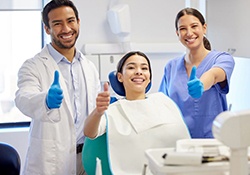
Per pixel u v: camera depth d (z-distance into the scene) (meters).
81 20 2.49
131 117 1.46
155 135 1.44
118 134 1.41
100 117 1.35
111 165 1.37
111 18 2.48
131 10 2.58
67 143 1.75
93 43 2.52
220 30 2.96
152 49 2.58
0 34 2.73
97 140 1.44
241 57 2.88
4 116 2.79
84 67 1.91
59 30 1.73
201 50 1.83
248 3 2.97
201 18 1.81
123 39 2.49
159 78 2.67
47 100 1.43
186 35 1.79
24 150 2.63
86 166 1.47
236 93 2.68
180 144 1.00
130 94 1.58
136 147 1.41
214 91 1.77
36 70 1.76
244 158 0.79
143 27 2.61
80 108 1.85
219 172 0.84
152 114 1.48
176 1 2.66
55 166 1.73
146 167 1.16
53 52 1.84
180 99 1.83
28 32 2.78
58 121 1.67
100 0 2.51
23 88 1.68
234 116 0.77
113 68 2.50
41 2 2.76
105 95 1.31
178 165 0.83
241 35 3.02
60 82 1.76
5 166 1.68
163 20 2.64
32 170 1.76
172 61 1.99
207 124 1.78
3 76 2.77
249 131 0.77
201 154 0.84
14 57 2.78
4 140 2.60
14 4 2.71
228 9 2.94
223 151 0.90
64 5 1.74
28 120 2.82
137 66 1.58
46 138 1.72
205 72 1.67
